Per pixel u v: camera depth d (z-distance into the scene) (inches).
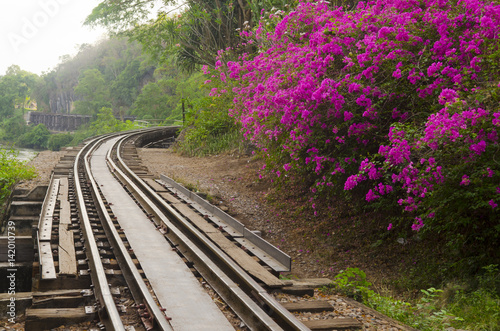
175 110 3024.1
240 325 171.2
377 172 270.1
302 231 367.2
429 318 193.6
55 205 365.1
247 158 602.9
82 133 4279.0
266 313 179.8
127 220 327.6
